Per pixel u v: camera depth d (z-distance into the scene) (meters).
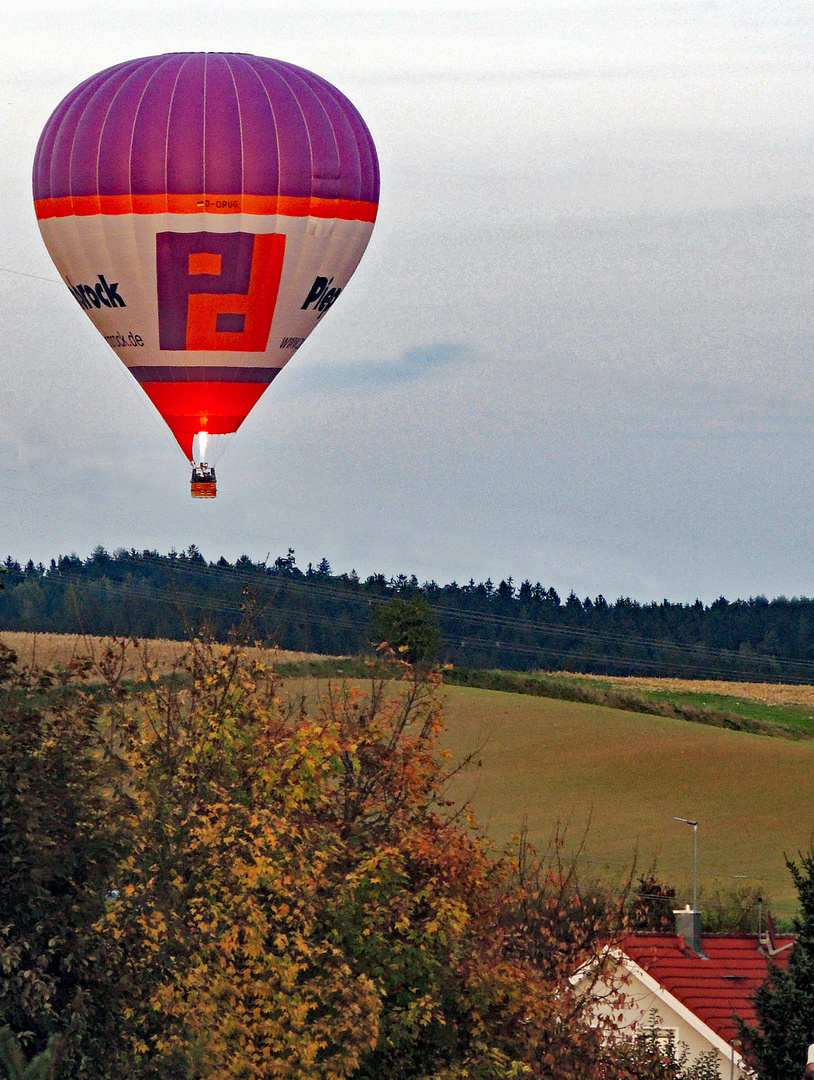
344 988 53.97
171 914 53.41
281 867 55.00
